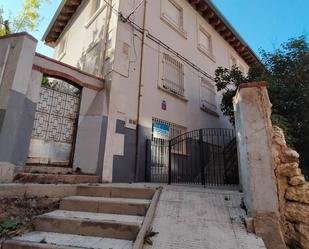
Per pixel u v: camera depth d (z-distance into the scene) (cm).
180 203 388
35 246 287
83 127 629
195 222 329
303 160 696
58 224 346
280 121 600
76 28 1057
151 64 823
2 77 500
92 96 661
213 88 1150
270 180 321
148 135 750
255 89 363
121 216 368
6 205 382
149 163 716
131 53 757
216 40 1276
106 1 803
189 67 1016
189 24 1078
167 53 907
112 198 436
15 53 515
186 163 866
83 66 867
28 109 525
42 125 570
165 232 309
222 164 872
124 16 762
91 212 395
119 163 650
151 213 352
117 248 285
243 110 360
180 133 899
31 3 1091
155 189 436
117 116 670
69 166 599
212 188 527
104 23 795
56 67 596
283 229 319
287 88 709
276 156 352
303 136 686
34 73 552
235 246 278
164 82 866
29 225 349
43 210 405
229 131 1039
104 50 754
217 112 1136
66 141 608
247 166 337
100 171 602
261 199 316
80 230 337
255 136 343
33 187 426
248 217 324
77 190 474
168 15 974
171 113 861
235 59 1434
